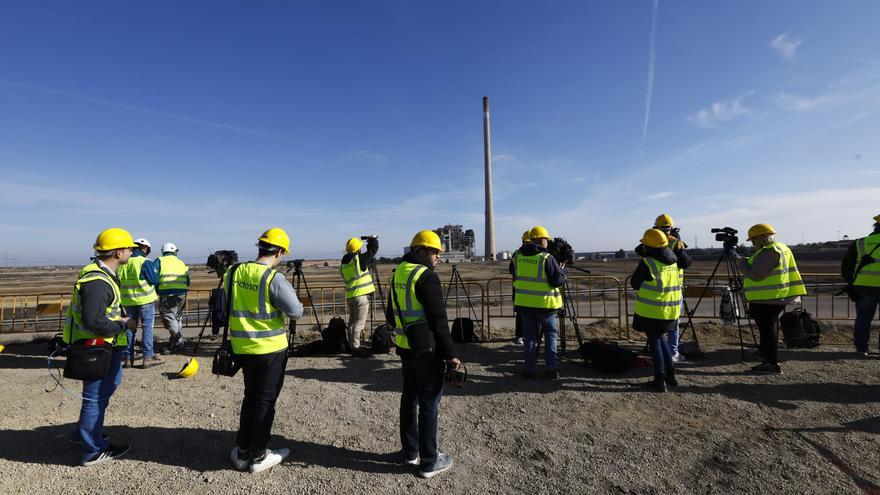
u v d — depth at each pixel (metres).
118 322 3.30
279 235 3.46
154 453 3.60
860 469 3.26
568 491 3.04
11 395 5.12
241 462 3.31
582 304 13.03
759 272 5.49
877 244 6.18
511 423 4.25
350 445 3.80
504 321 10.12
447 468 3.34
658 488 3.06
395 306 3.32
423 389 3.21
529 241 5.73
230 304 3.28
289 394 5.21
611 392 5.13
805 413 4.36
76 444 3.71
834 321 8.91
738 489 3.03
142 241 6.97
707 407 4.58
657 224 6.16
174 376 5.95
